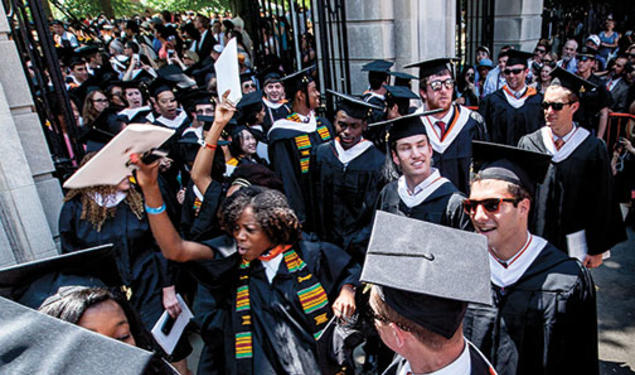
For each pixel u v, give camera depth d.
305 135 4.29
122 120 3.91
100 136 3.25
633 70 6.39
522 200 1.82
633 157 5.33
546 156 1.81
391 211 2.96
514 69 5.06
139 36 11.70
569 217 3.19
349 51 7.08
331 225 3.90
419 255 1.32
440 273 1.26
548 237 3.29
